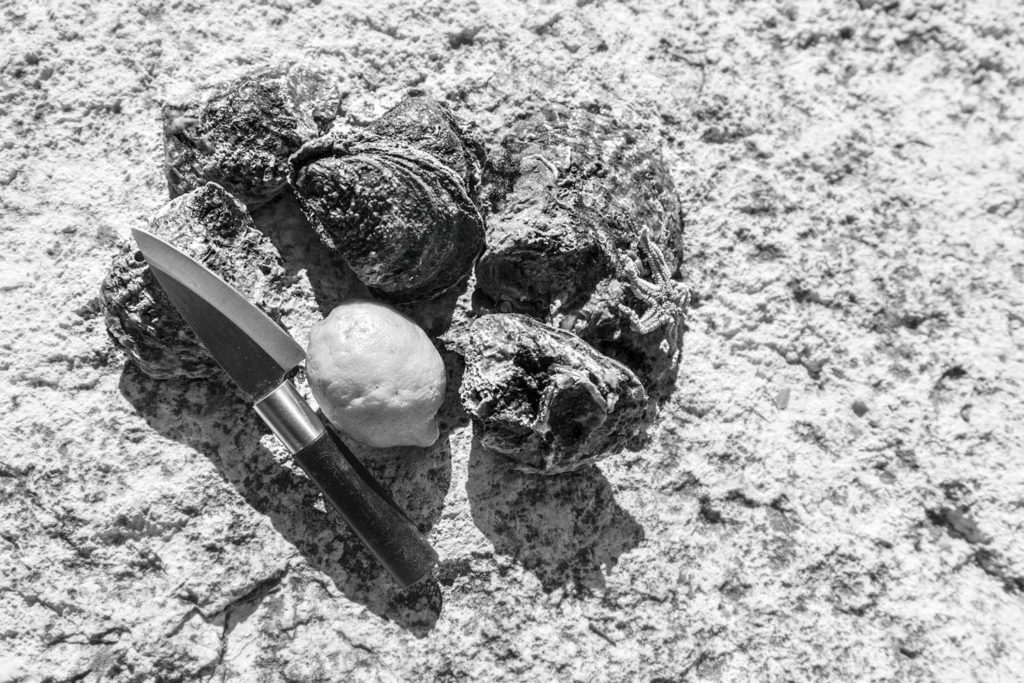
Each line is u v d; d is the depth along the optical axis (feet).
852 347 1.96
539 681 1.80
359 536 1.76
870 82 2.10
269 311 1.83
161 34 1.96
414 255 1.78
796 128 2.05
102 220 1.90
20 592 1.79
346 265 1.90
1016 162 2.08
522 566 1.83
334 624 1.80
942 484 1.92
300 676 1.78
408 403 1.74
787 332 1.95
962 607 1.89
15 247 1.89
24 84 1.94
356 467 1.78
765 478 1.90
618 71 2.02
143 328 1.77
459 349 1.85
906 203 2.04
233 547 1.81
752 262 1.98
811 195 2.02
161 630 1.77
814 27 2.11
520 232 1.78
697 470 1.89
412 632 1.81
